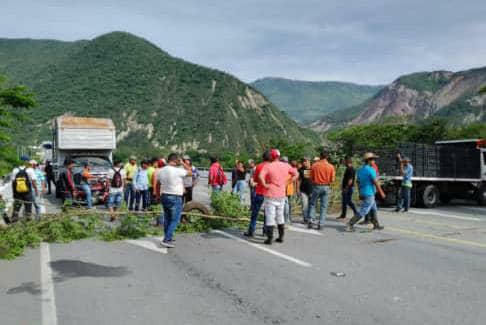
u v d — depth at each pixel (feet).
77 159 60.23
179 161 28.94
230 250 27.58
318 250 27.53
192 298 18.30
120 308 17.12
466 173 57.98
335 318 16.08
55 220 32.07
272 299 18.16
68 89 489.67
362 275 21.68
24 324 15.56
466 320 15.92
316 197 35.94
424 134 120.06
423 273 22.11
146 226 34.06
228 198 37.27
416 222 40.24
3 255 25.53
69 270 22.82
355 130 130.41
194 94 476.13
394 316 16.29
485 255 26.20
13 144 31.50
